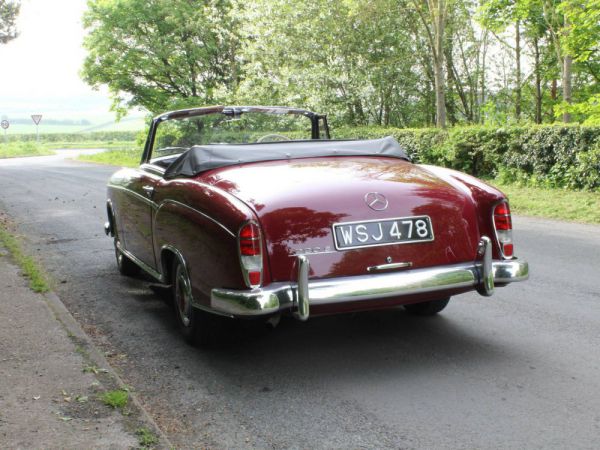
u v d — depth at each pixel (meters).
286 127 5.96
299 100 25.33
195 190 4.36
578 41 17.45
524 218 11.24
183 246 4.46
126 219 6.18
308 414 3.57
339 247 3.95
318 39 25.05
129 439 3.15
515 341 4.68
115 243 7.19
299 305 3.79
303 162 4.72
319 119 6.02
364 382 3.99
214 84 37.59
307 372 4.20
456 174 4.72
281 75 25.94
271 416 3.56
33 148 56.31
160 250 4.96
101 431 3.24
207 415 3.61
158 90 39.81
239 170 4.55
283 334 4.98
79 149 70.69
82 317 5.62
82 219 11.71
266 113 5.79
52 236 9.92
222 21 33.50
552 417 3.42
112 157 38.22
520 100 29.25
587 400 3.63
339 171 4.47
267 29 26.11
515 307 5.55
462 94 28.45
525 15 20.44
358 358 4.42
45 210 13.25
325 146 4.99
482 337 4.79
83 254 8.41
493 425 3.35
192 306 4.45
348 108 24.59
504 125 15.57
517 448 3.10
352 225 3.99
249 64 27.30
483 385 3.88
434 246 4.16
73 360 4.26
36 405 3.55
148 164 6.07
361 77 23.66
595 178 12.81
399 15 24.66
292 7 24.94
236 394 3.89
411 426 3.38
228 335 4.64
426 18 24.27
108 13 37.22
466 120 28.62
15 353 4.40
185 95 38.69
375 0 22.67
